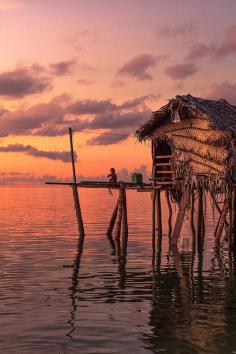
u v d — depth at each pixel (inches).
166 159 1286.9
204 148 1152.8
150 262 992.2
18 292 709.9
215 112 1186.6
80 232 1409.9
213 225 1770.4
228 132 1111.0
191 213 1208.8
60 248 1184.2
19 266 930.1
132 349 478.6
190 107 1125.7
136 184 1337.4
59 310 612.1
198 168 1162.6
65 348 479.2
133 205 3595.0
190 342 499.5
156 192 1256.8
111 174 1389.0
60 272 870.4
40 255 1071.0
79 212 1408.7
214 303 655.1
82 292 712.4
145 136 1227.9
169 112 1175.0
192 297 688.4
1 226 1790.1
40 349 476.1
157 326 548.7
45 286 752.3
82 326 546.6
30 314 593.3
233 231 1147.3
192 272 884.6
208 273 876.0
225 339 508.1
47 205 3673.7
